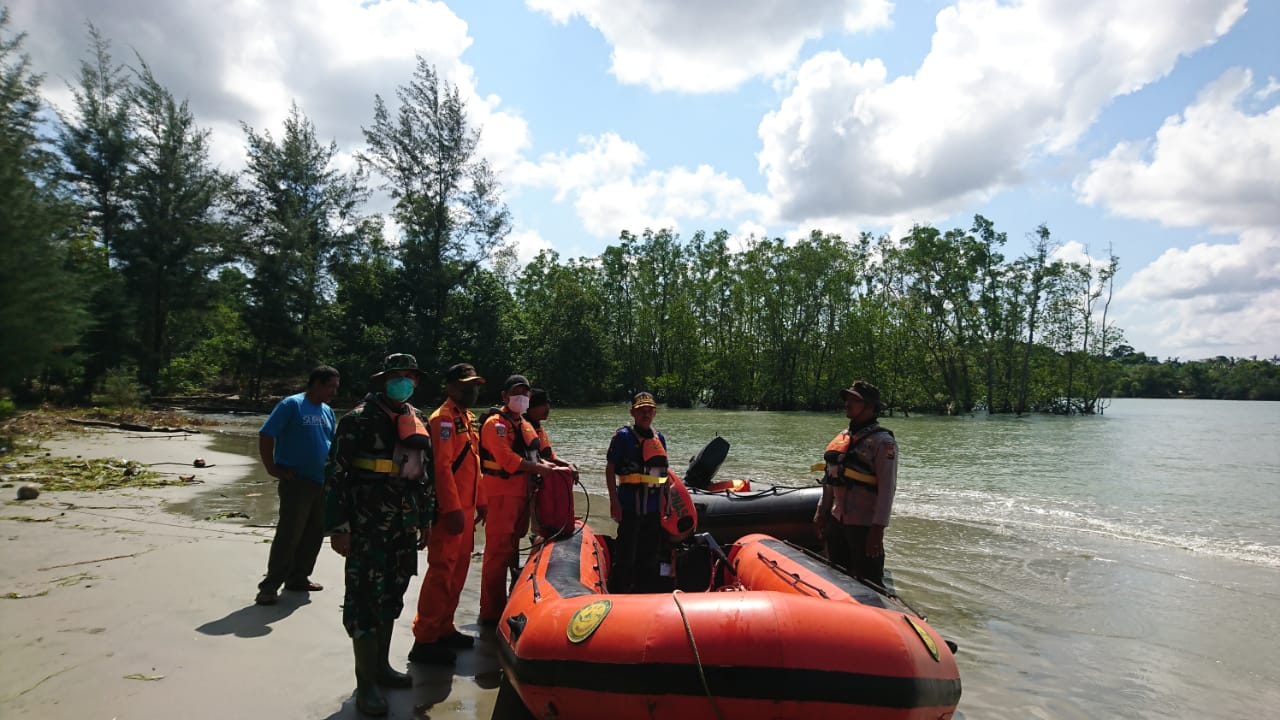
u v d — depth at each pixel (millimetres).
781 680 2934
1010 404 50562
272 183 39469
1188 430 32312
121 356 29438
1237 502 10992
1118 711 3986
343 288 41500
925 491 12055
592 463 14984
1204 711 3988
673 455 17266
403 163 41406
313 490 5238
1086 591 6270
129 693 3578
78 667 3848
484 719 3590
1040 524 9164
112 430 18969
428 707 3721
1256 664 4664
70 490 9523
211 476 11359
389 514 3738
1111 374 51750
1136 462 16969
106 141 33219
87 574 5582
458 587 4496
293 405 5230
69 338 18172
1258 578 6707
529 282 64062
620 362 57312
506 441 4949
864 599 3938
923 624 3508
